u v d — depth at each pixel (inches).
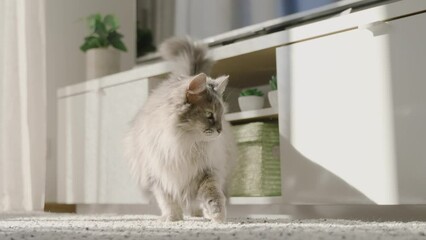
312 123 72.3
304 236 41.4
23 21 112.4
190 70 81.7
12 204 107.8
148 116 70.4
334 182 69.6
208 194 66.1
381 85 65.0
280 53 76.5
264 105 92.7
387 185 64.0
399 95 63.2
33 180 111.9
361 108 67.0
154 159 68.3
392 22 64.2
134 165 74.2
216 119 67.1
